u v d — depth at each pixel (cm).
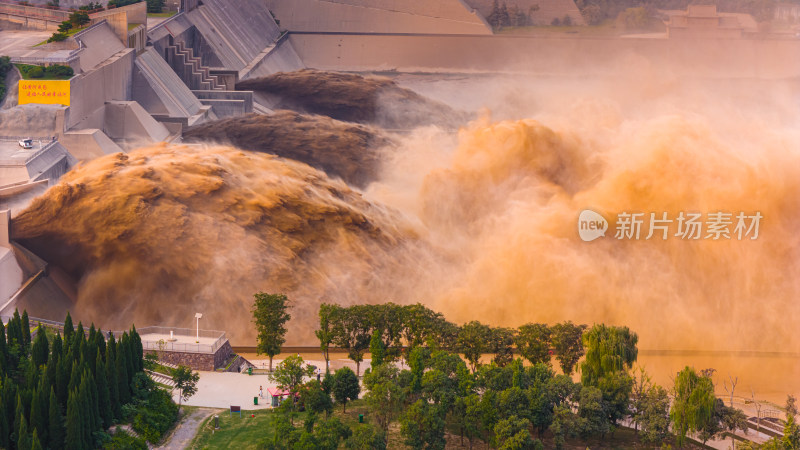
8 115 19938
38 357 11350
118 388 11050
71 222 17175
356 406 12488
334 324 14150
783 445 11250
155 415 11281
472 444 11631
